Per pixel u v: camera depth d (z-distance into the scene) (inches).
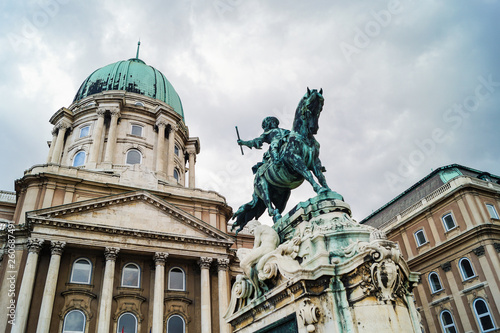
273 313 155.2
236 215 236.4
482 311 1043.9
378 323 125.6
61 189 1320.1
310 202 180.1
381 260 130.6
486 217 1114.1
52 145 1875.0
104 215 1186.0
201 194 1592.0
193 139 2156.7
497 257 1047.0
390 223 1406.3
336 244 152.7
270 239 180.4
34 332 994.1
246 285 180.5
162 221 1257.4
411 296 145.9
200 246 1252.5
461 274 1115.9
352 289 136.3
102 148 1766.7
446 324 1135.6
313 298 138.5
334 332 129.1
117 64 2177.7
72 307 1055.6
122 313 1109.7
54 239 1064.8
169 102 2166.6
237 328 179.9
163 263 1170.0
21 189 1328.7
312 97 203.5
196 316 1195.3
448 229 1190.3
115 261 1169.4
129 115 1919.3
